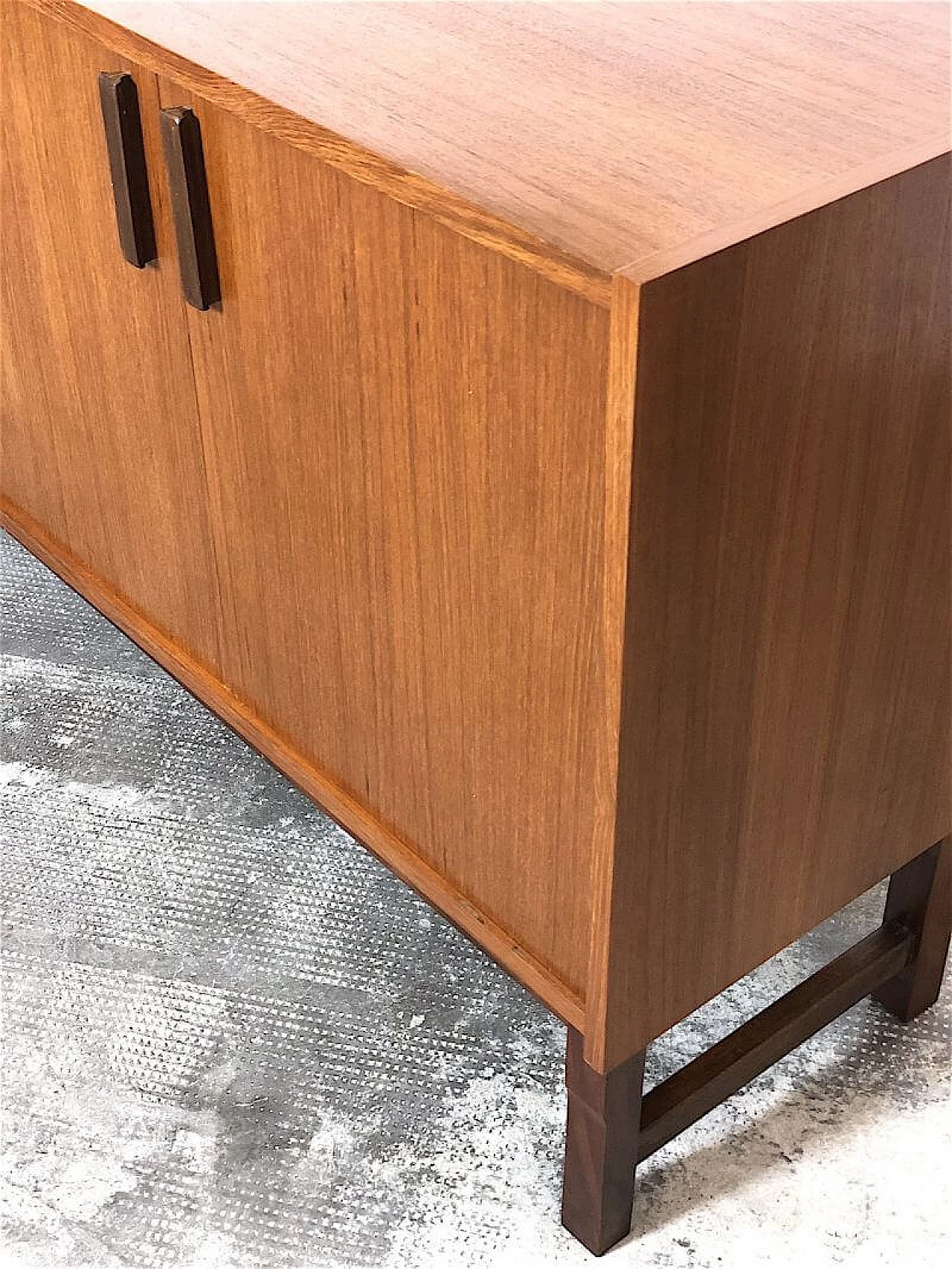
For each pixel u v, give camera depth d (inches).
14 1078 55.1
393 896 61.2
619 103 39.8
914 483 41.9
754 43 43.5
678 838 42.6
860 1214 51.1
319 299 42.3
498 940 48.0
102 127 47.6
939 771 50.2
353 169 37.9
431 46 43.1
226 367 47.9
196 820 64.3
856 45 43.5
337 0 45.9
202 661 59.1
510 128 38.4
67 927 60.1
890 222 36.3
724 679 40.5
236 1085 54.8
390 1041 56.2
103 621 73.3
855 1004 56.5
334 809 54.3
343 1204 51.3
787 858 46.8
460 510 41.1
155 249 48.3
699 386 34.5
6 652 71.8
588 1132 47.3
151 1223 50.8
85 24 45.3
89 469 59.4
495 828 46.1
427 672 45.8
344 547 46.7
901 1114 54.1
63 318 55.5
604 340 34.0
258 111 40.2
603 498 36.1
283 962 58.9
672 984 45.8
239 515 51.4
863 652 44.3
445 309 38.0
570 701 40.4
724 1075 50.2
